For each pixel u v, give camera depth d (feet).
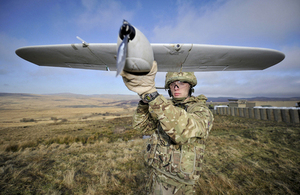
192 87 5.29
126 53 2.24
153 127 4.87
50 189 9.90
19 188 9.89
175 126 2.57
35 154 16.80
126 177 11.32
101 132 42.09
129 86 2.72
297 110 36.99
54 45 3.33
